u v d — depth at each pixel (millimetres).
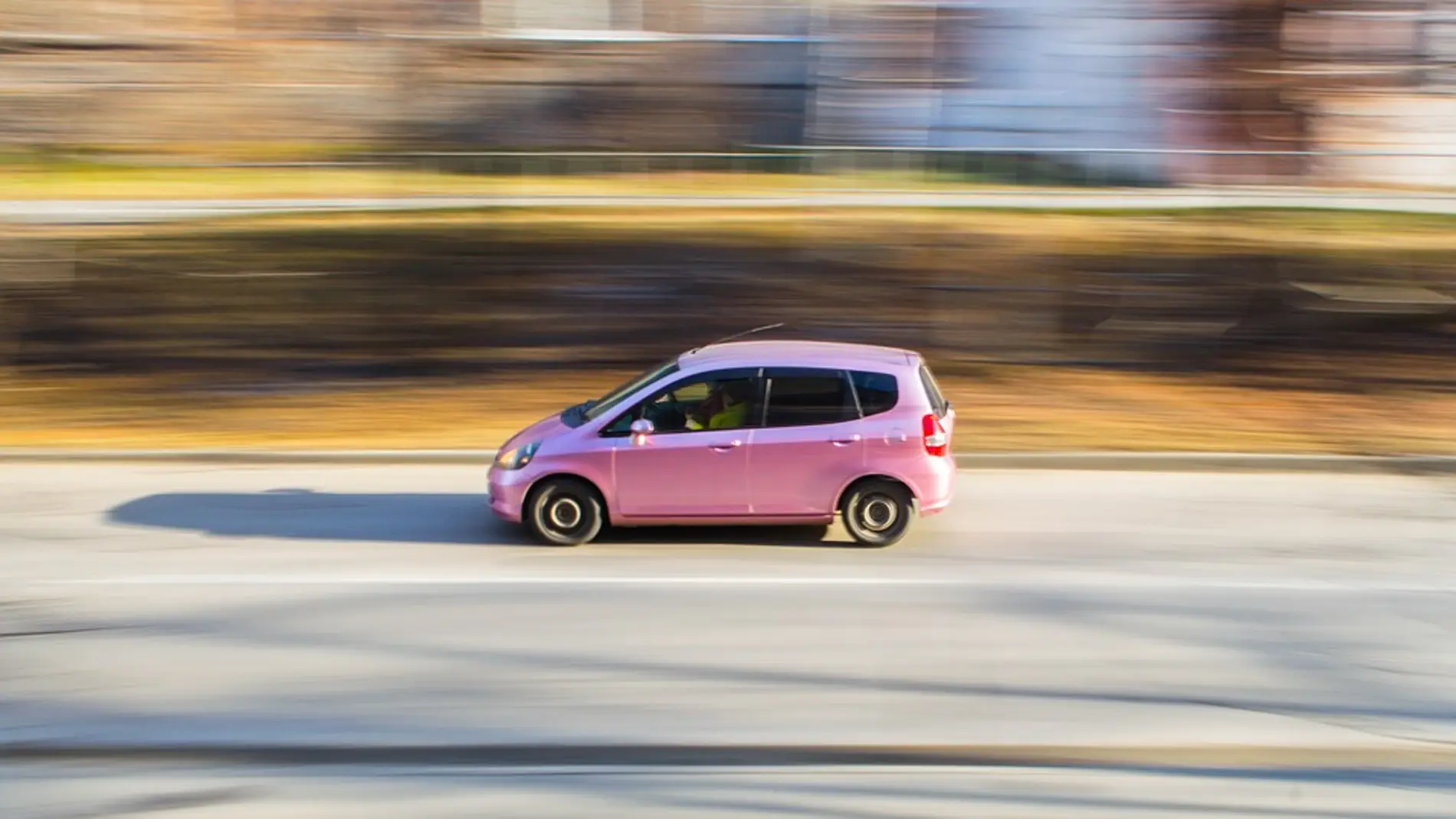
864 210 21516
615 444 8953
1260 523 9891
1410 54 26453
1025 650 7098
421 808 5355
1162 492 10891
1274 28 26422
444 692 6500
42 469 11586
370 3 31203
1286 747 5953
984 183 24672
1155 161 24953
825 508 9055
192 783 5570
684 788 5527
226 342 16828
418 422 13688
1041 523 9867
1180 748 5930
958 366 16172
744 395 9031
